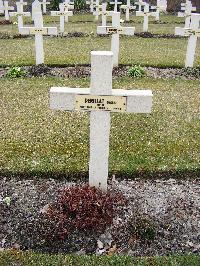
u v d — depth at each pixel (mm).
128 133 2578
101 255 1544
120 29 3818
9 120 2756
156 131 2623
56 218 1679
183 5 6941
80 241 1619
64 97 1625
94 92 1604
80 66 4129
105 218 1683
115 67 4066
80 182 2055
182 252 1589
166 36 6008
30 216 1766
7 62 4230
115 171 2098
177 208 1840
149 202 1879
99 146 1708
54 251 1583
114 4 8133
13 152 2301
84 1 9047
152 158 2248
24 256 1521
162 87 3539
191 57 4000
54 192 1950
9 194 1927
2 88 3422
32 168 2111
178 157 2270
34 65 4066
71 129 2623
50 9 8891
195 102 3182
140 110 1631
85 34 5926
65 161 2197
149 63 4266
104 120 1653
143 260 1511
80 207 1691
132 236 1647
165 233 1681
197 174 2123
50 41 5477
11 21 7148
